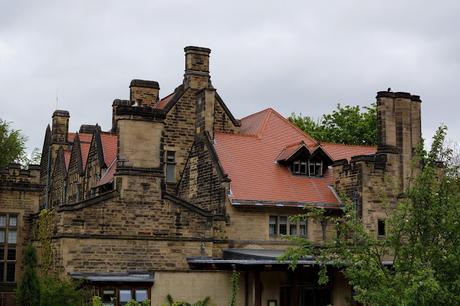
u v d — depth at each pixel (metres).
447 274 19.62
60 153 54.09
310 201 37.09
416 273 18.98
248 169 37.81
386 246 21.11
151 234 31.81
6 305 28.66
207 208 37.25
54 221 31.33
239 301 29.83
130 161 31.81
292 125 42.88
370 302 19.52
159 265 31.77
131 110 32.03
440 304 19.17
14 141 46.69
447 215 19.98
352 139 62.50
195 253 32.59
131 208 31.56
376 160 37.50
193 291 28.39
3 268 34.72
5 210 35.09
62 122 56.88
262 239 35.56
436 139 21.39
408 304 18.70
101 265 30.56
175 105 41.22
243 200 35.16
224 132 42.12
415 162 21.81
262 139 40.50
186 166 40.22
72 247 30.11
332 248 21.25
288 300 32.91
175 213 32.47
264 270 29.86
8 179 35.59
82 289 26.80
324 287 33.75
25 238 35.34
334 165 39.03
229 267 29.88
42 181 60.53
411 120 39.03
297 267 30.14
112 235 30.94
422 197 20.41
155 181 32.19
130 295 27.20
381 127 38.31
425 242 20.09
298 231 36.66
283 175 38.41
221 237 34.47
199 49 42.28
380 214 37.09
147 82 44.75
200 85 42.06
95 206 30.83
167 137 40.75
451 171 21.20
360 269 20.25
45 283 26.70
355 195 37.16
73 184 48.72
